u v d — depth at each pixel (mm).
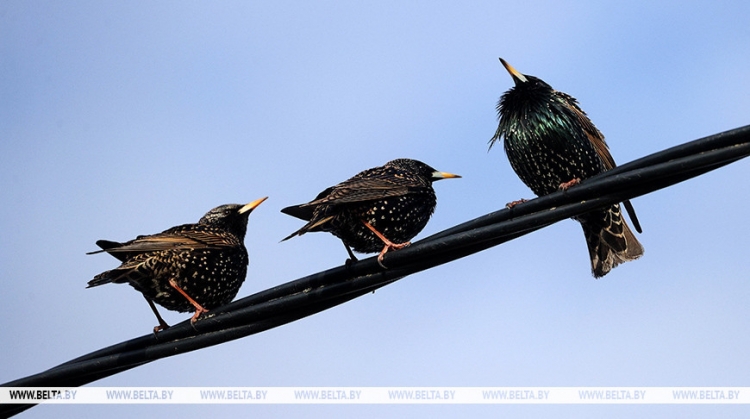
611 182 8312
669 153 8109
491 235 8750
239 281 11711
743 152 7836
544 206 8602
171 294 11164
